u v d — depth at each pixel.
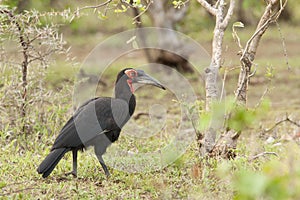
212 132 10.95
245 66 10.84
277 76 21.95
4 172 10.76
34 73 13.48
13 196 9.22
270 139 13.09
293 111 16.88
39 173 10.00
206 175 9.74
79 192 9.59
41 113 13.58
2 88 13.24
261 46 28.89
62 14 12.40
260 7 19.81
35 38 13.00
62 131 10.38
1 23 12.58
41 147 12.55
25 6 18.09
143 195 9.84
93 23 30.16
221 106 8.07
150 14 21.62
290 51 27.61
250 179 5.55
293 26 34.12
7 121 13.28
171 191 9.48
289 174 5.68
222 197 8.80
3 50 13.23
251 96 19.30
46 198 9.34
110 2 11.07
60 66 21.03
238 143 12.99
